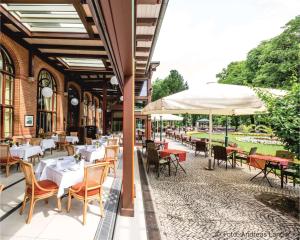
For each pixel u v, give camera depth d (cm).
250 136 2684
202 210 421
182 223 368
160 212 411
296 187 573
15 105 899
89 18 686
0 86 823
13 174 631
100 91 2269
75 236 318
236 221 377
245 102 545
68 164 459
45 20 748
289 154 647
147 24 677
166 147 954
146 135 1519
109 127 2673
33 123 1026
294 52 1856
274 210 423
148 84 1577
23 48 910
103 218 377
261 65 2348
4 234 318
